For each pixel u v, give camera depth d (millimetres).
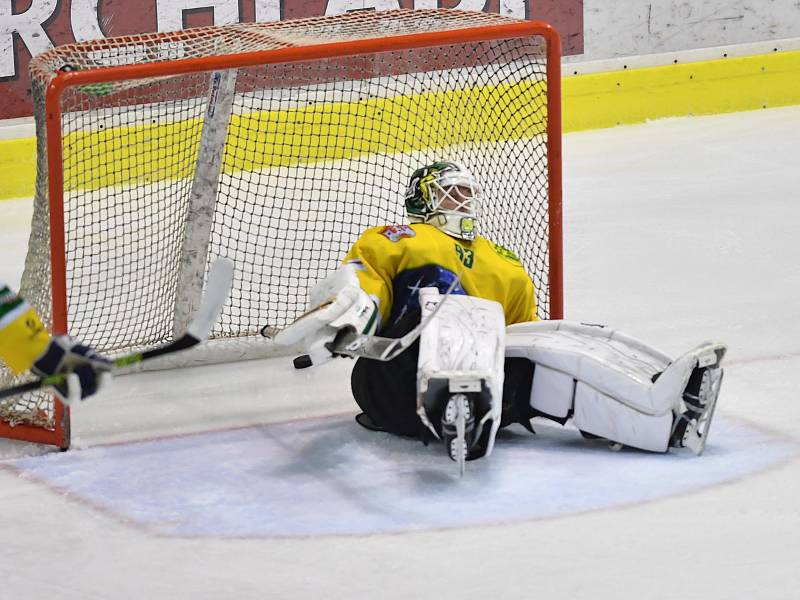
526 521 11875
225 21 30594
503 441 14344
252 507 12508
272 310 18984
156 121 25625
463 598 10305
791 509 12008
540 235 18672
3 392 10352
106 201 23078
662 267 22594
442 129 28391
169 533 11922
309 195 24984
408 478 13133
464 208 14836
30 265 15883
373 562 11062
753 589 10328
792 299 20344
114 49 17203
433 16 18578
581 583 10523
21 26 28844
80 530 12078
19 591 10719
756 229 24938
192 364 17703
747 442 13969
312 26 18188
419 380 12641
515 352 13945
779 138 32938
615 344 14188
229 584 10734
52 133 14023
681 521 11766
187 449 14398
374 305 13195
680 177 29562
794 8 36219
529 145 24750
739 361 17141
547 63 16578
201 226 17406
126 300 19750
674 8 35000
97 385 10102
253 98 24625
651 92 35156
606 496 12438
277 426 15133
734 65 35812
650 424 13375
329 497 12703
